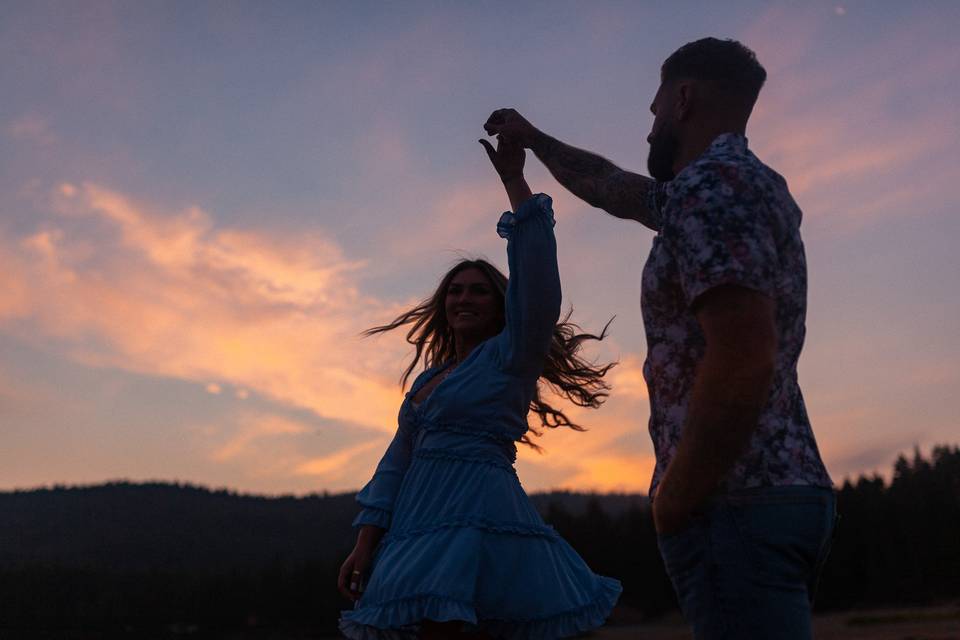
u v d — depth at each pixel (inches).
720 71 81.8
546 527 149.6
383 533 154.3
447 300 171.2
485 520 141.4
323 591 5182.1
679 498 65.8
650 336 78.7
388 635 141.3
